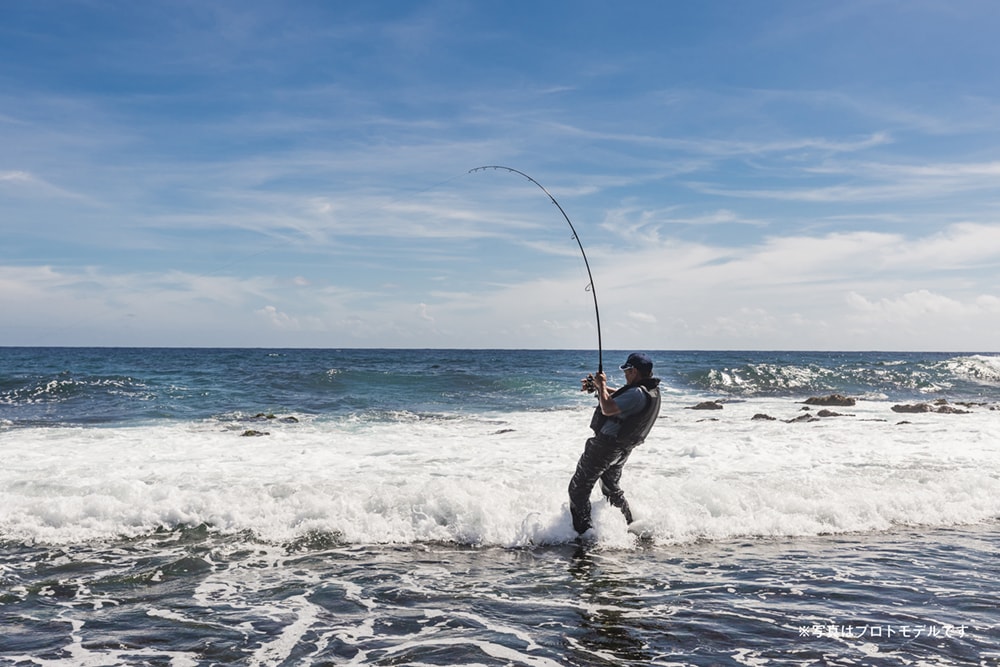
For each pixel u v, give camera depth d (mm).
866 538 5902
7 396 18312
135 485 7207
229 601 4379
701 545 5695
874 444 11008
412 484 7465
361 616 4117
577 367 38812
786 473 8305
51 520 5996
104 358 50469
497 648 3637
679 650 3602
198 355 64750
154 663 3459
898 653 3545
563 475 8180
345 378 24297
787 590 4555
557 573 4957
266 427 13414
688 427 13523
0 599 4375
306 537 5762
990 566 5074
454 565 5145
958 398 25719
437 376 25016
